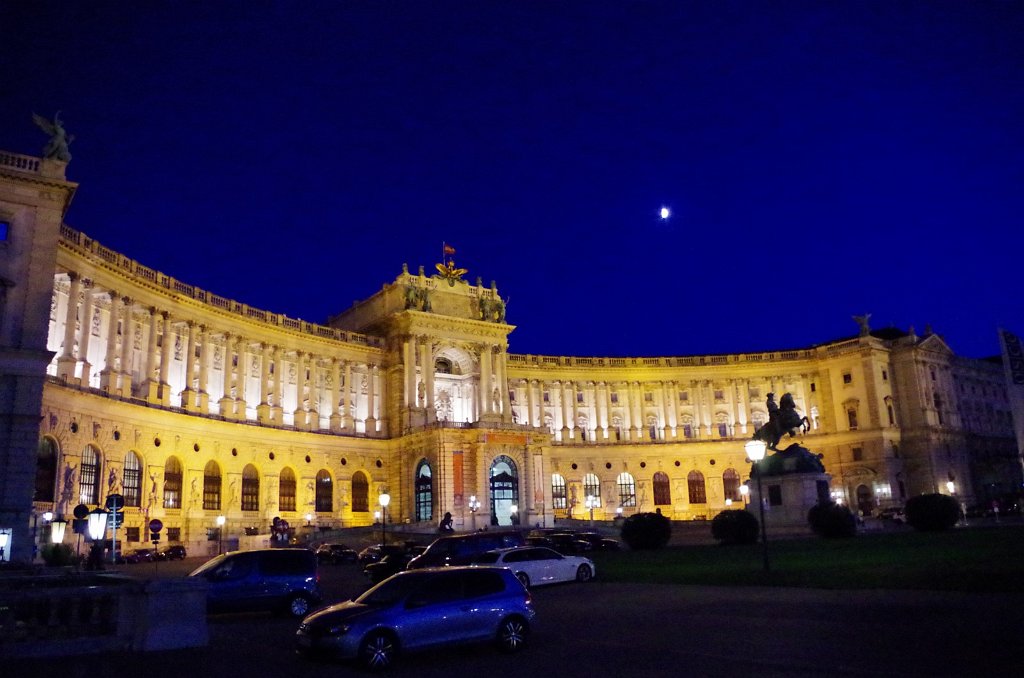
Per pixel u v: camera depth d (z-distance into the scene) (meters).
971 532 56.81
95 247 68.19
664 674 17.78
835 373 121.25
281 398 93.00
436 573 21.81
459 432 95.00
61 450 61.25
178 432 76.81
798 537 60.19
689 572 39.09
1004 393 141.50
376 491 99.31
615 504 118.12
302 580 31.48
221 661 21.30
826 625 22.45
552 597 33.78
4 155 51.53
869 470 115.44
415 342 102.44
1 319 49.72
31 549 47.91
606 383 123.81
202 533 77.81
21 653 21.34
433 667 20.11
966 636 19.75
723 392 125.38
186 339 82.19
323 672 19.84
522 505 98.06
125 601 23.02
